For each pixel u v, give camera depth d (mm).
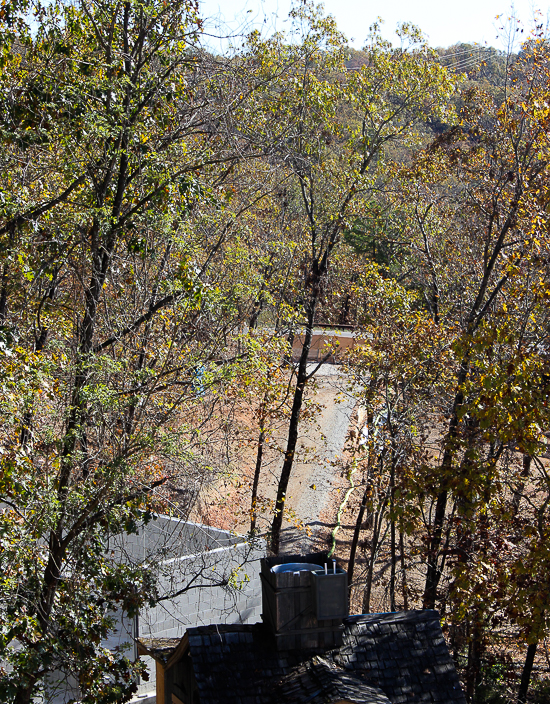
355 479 31469
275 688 9969
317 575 10469
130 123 12680
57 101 12094
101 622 11672
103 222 12086
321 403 39000
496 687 17594
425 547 18656
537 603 12742
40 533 10594
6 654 9977
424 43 24266
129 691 11742
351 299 25891
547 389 13148
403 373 20562
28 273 12188
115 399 11508
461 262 25281
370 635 10914
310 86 21484
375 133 25109
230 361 13484
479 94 23031
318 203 25469
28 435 11125
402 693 10148
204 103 14125
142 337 13461
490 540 15156
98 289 12531
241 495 28047
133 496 12016
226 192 15117
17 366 10219
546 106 18438
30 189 13188
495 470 14133
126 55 12641
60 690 13391
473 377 18984
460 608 14633
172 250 13758
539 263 15078
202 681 9875
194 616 16297
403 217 27859
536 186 19062
